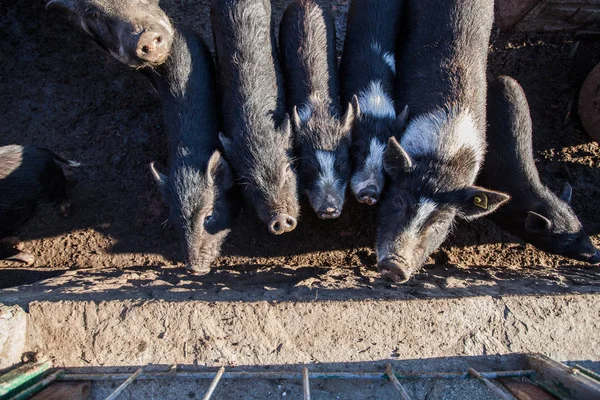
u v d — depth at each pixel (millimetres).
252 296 731
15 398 574
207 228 790
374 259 971
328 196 787
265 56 833
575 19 997
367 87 872
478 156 806
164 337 680
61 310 691
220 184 797
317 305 691
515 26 1034
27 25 1021
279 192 770
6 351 647
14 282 950
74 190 991
